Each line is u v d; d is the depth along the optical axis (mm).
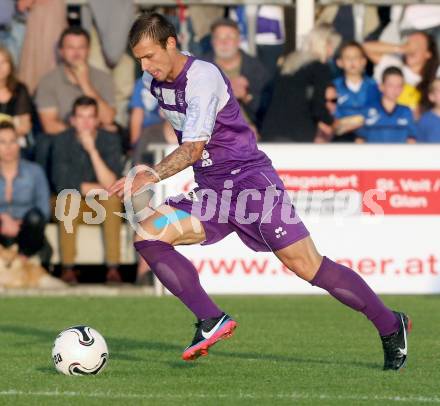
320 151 41312
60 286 44281
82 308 39781
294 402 21781
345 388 23484
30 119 45219
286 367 26469
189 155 23406
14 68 44844
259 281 42031
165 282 24719
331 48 45375
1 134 42875
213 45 45375
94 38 46500
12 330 33875
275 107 44781
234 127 24656
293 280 42156
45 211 43688
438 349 30000
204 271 41969
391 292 41938
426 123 45969
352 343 31156
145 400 21875
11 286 44000
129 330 33938
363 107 45250
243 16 47375
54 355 25000
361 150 41406
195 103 23719
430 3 46812
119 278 44594
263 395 22531
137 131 44844
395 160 41562
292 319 36812
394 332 25547
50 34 46281
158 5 46562
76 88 45094
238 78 45281
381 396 22547
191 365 26734
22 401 21766
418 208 41750
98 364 24984
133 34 23594
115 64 46344
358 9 47594
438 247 41969
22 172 43438
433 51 46344
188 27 47281
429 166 41656
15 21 46781
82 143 43750
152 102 44688
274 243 24719
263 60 47625
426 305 40719
